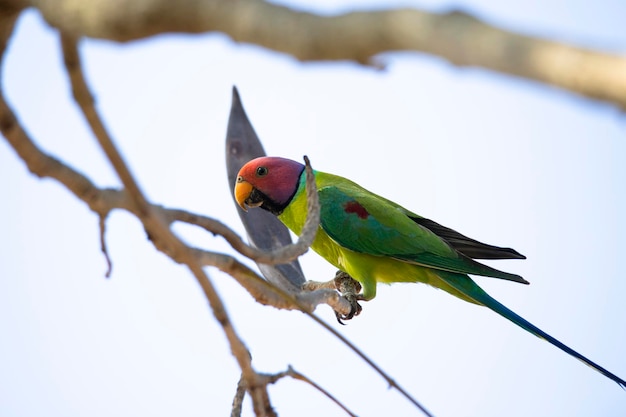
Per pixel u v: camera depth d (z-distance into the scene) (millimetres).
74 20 2643
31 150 4270
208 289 4863
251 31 2312
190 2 2404
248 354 5457
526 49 1871
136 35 2600
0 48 3395
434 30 1998
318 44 2213
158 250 5176
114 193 4824
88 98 3426
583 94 1820
